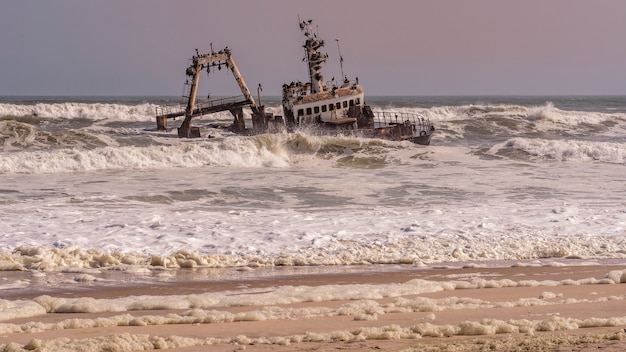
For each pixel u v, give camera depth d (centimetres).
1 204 3441
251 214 3228
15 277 2109
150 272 2212
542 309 1539
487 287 1919
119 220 3006
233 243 2614
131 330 1358
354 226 2950
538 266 2328
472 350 1087
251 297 1720
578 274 2180
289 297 1725
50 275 2148
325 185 4262
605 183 4375
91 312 1611
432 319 1419
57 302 1653
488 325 1277
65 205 3447
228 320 1452
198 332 1330
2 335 1312
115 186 4153
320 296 1736
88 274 2177
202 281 2089
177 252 2373
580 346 1090
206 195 3862
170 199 3728
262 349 1141
